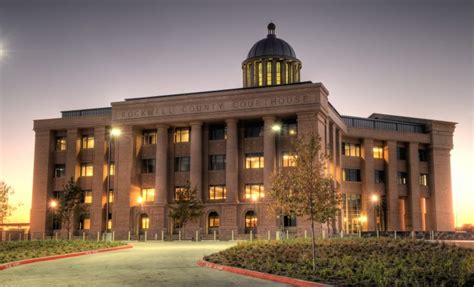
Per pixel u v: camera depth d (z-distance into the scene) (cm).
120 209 7000
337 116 7300
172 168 7100
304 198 2598
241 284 2062
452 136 8744
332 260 2680
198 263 2845
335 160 7150
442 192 8525
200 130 6894
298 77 8162
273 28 8394
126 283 2072
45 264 2911
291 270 2381
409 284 1917
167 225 6825
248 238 6294
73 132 7644
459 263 2469
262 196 6631
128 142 7112
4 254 3256
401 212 8494
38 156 7756
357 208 7956
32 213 7638
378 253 3034
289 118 6669
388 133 8238
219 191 6869
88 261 3072
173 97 6931
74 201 6669
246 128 6906
